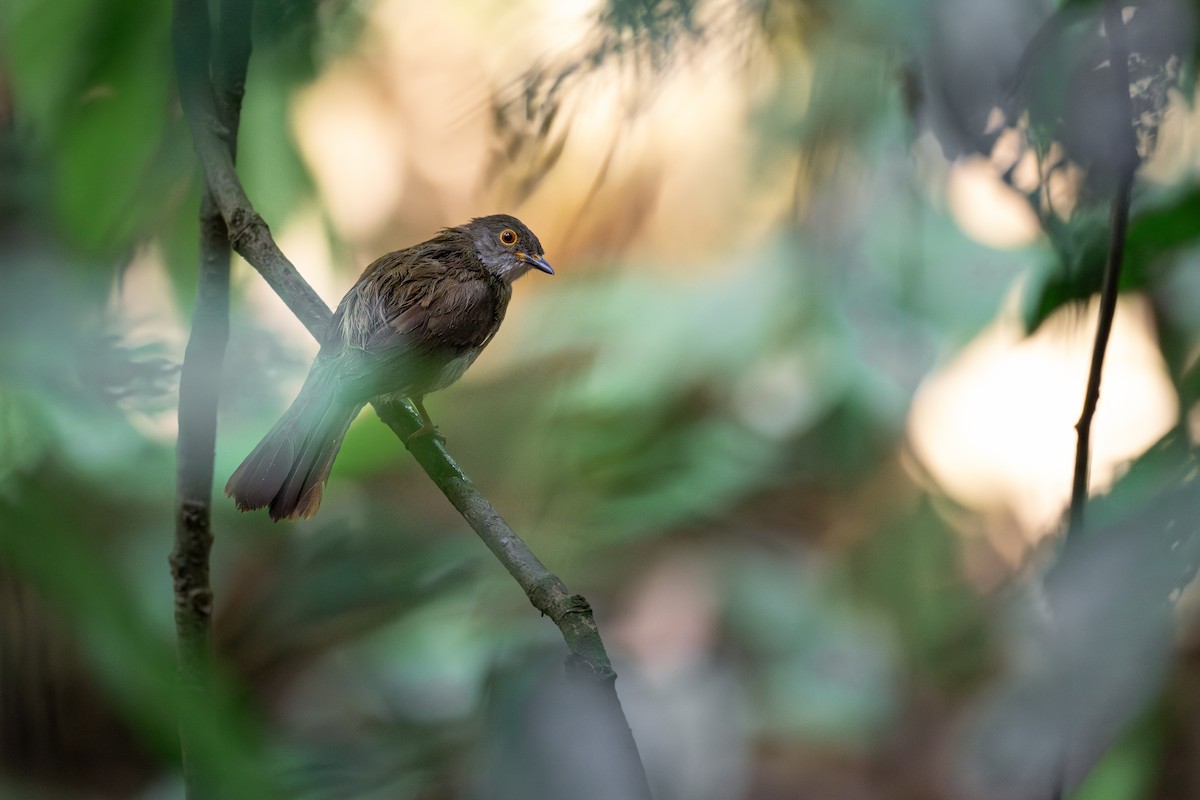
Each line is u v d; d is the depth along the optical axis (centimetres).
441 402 483
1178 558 417
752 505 486
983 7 417
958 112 427
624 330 477
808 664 484
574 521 477
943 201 468
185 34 446
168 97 449
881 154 457
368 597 471
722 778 482
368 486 478
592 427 478
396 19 457
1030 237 470
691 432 477
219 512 472
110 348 443
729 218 475
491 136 446
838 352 473
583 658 371
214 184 448
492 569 473
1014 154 445
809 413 475
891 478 484
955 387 480
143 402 443
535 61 446
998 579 479
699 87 449
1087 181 444
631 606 487
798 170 463
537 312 480
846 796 481
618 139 446
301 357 449
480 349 465
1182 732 456
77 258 446
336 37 451
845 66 453
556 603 441
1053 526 451
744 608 485
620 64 445
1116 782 443
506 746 349
